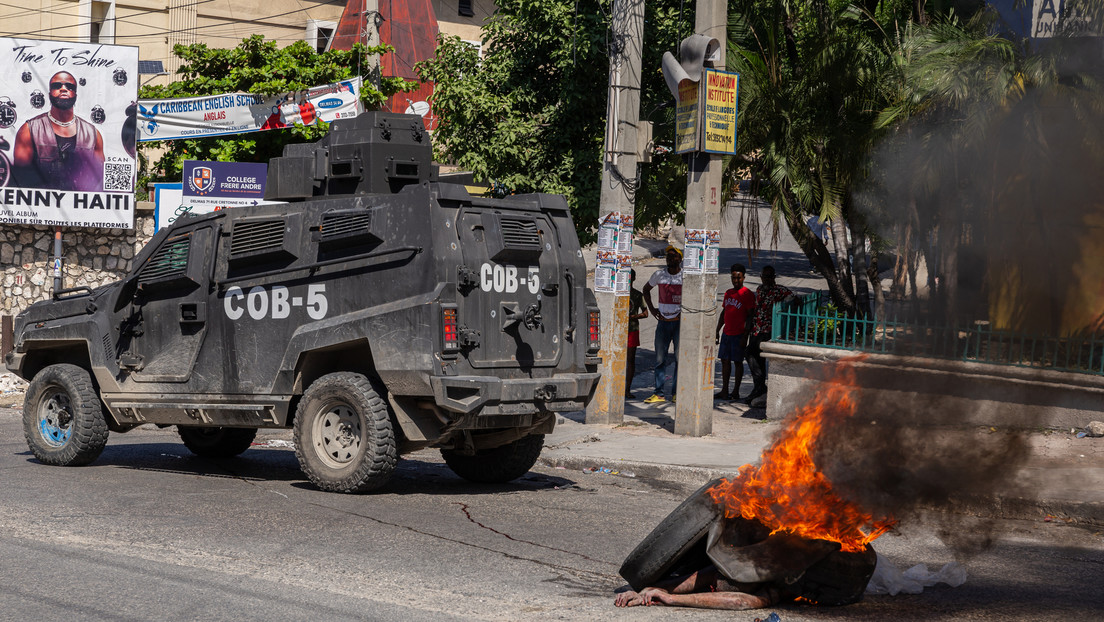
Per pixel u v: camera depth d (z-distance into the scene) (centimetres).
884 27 1414
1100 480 839
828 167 1320
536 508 812
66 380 951
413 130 932
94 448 948
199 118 1961
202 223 927
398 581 586
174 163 2078
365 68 2162
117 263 1945
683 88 1134
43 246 1902
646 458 1018
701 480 957
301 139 2064
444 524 739
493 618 518
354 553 646
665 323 1434
